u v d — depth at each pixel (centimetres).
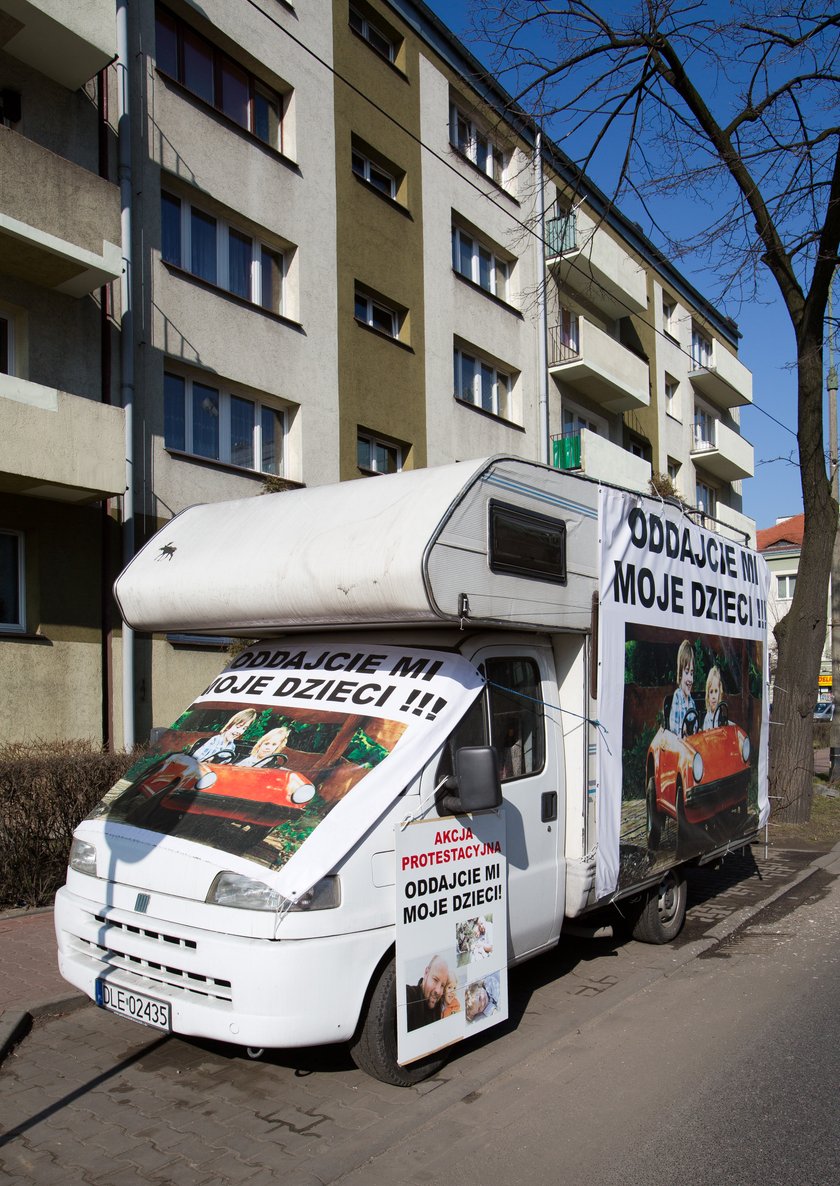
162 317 1145
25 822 695
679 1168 354
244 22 1304
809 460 1254
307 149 1411
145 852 411
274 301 1375
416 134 1691
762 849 1058
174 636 1120
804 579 1256
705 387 3023
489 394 1919
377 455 1573
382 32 1655
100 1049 463
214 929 372
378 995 397
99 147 1077
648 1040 484
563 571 513
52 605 1002
